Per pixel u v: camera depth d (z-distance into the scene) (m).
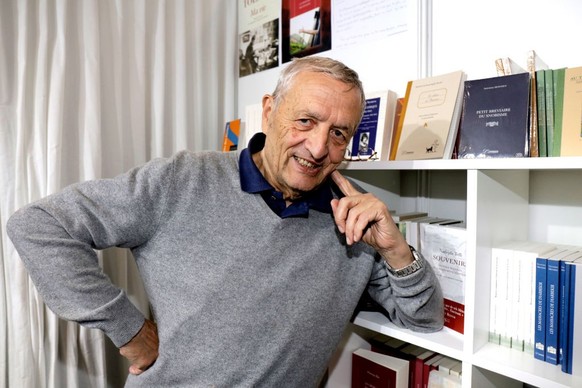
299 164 0.90
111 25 1.49
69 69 1.37
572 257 0.82
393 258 0.92
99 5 1.46
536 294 0.83
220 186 0.95
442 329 1.00
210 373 0.89
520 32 1.09
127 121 1.56
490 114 0.90
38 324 1.29
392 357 1.16
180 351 0.89
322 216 1.00
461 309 0.95
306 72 0.87
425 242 1.05
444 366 1.08
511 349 0.88
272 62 1.82
